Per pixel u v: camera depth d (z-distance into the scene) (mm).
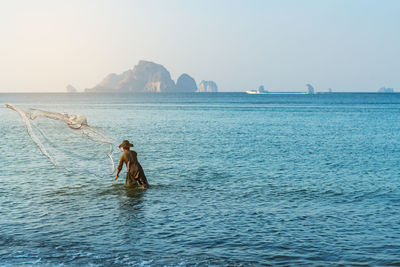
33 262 6914
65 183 12961
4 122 41062
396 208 10297
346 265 6836
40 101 136375
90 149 19234
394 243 7836
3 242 7773
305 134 30984
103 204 10531
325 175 14641
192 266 6781
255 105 104500
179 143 24375
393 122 45125
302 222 9094
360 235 8281
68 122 12625
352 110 77625
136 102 128125
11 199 10922
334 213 9820
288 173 14977
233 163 17125
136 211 9891
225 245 7699
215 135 29719
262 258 7113
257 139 27031
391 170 15734
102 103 117062
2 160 17297
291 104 114625
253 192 11930
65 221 9062
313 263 6918
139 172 12438
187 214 9664
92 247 7566
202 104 110750
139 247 7582
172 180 13586
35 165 16109
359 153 20594
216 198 11219
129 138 27250
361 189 12391
